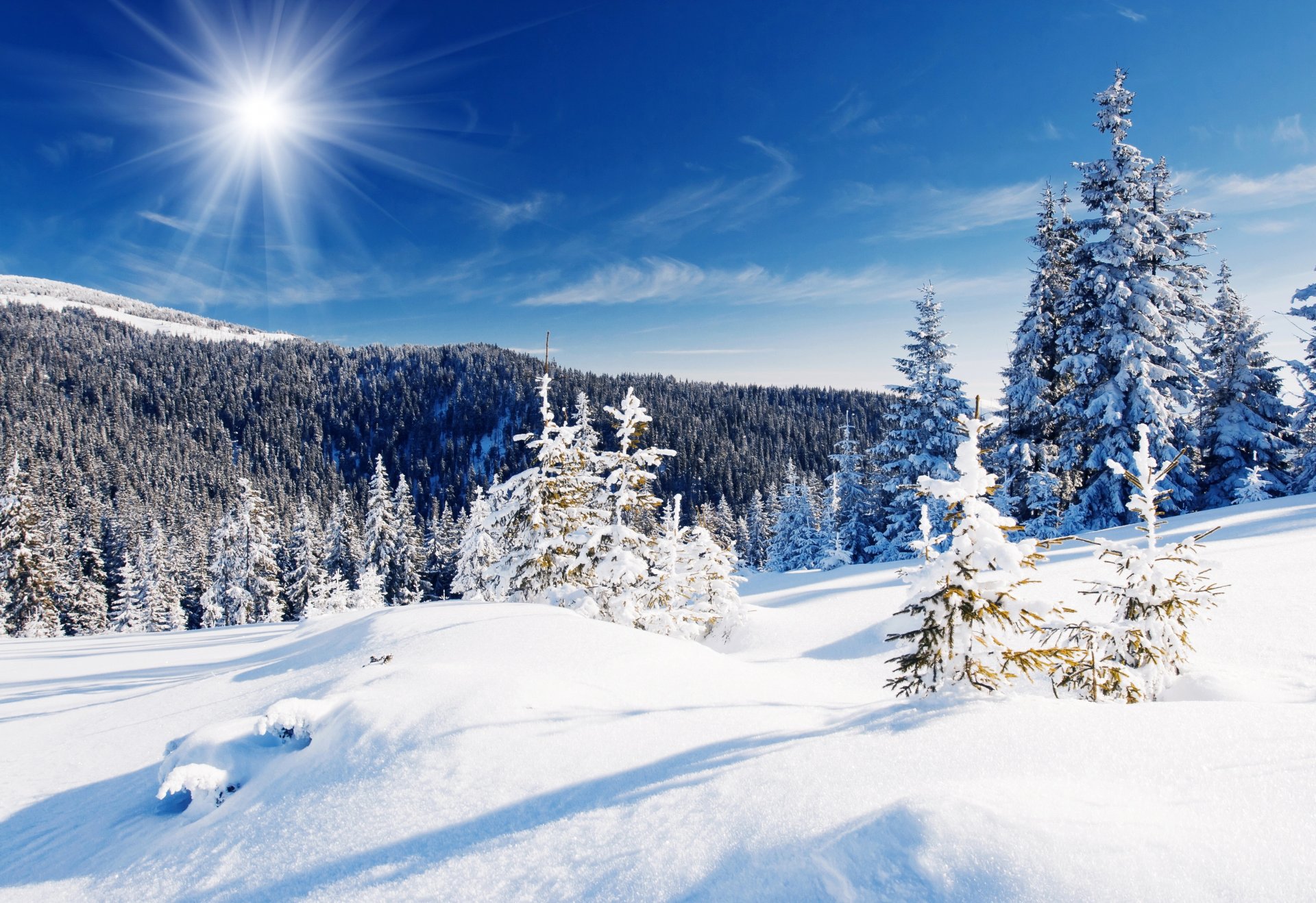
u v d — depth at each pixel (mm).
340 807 3633
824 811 2736
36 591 40969
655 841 2779
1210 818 2320
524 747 3936
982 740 3230
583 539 13203
